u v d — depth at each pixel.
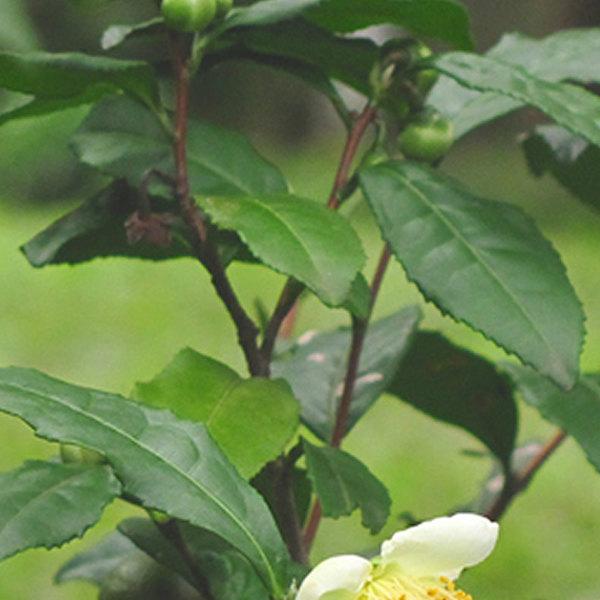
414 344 1.24
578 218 5.68
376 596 1.05
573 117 1.11
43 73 1.11
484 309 1.11
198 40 1.13
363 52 1.15
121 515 2.37
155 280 4.07
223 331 3.62
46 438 1.05
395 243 1.12
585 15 7.24
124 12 6.02
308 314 3.54
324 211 1.10
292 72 1.17
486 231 1.12
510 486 1.25
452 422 1.25
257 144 8.05
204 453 1.07
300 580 1.07
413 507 2.50
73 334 3.61
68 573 1.23
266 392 1.12
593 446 1.17
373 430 2.81
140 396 1.11
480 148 7.30
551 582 2.24
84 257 1.19
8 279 4.07
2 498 1.04
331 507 1.11
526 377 1.20
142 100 1.12
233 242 1.15
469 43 1.15
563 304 1.11
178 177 1.12
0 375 1.06
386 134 1.17
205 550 1.13
